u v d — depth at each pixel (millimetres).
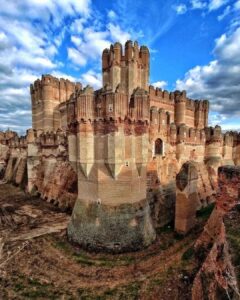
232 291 7141
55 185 31531
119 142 17453
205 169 34469
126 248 17344
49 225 22953
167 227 23469
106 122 17469
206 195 31969
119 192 17906
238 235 8734
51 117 44938
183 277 12305
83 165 18312
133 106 18625
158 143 27125
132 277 13938
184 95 41781
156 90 38438
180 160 29906
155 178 25625
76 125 18828
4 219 24672
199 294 9578
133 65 33188
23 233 20859
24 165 43281
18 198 33719
